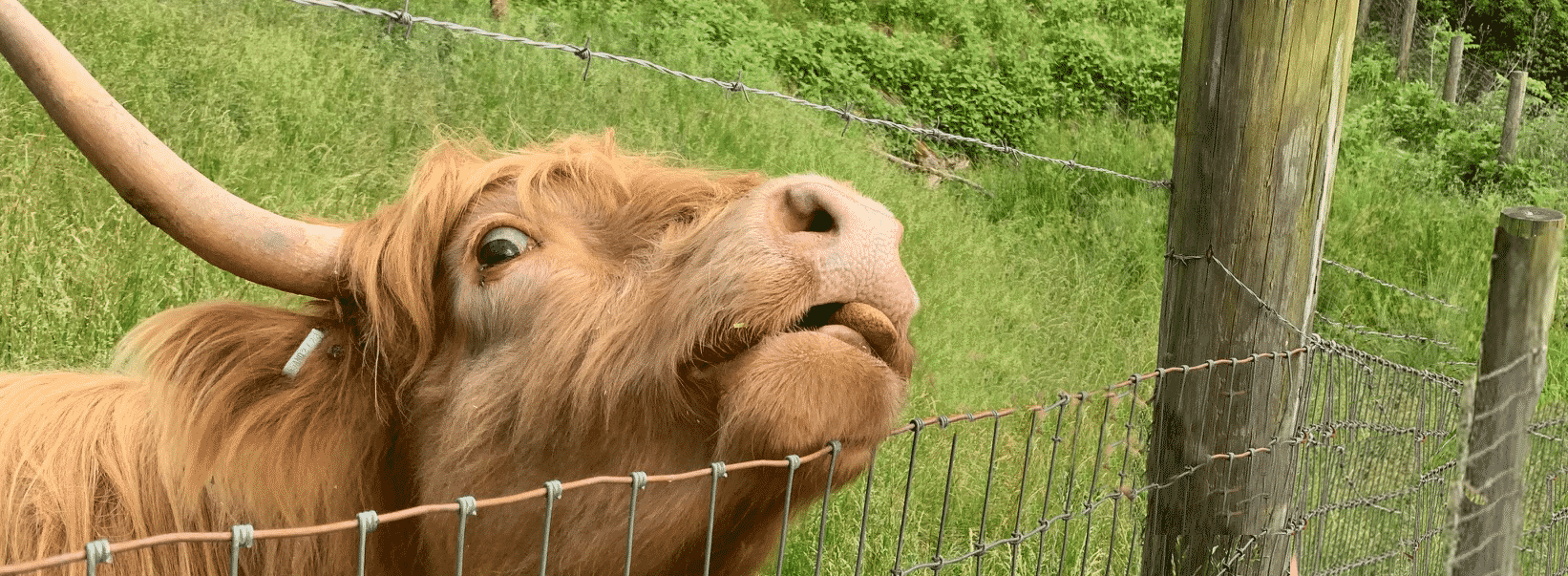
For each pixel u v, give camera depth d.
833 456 2.12
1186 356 3.71
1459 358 9.36
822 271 2.08
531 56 9.23
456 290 2.42
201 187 2.22
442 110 7.80
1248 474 3.67
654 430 2.25
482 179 2.48
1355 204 11.64
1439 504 4.70
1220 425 3.66
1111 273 9.68
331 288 2.42
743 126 9.59
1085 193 11.15
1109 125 13.58
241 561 2.41
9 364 4.44
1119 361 7.97
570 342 2.28
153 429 2.45
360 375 2.46
